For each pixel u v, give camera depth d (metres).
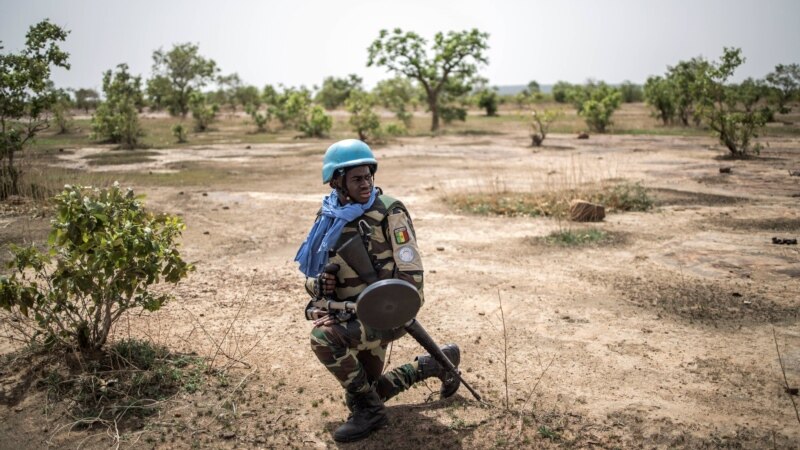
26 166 14.46
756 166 18.09
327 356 3.67
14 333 5.36
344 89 89.19
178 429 4.04
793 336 5.53
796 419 4.13
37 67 12.52
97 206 4.64
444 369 4.15
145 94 59.84
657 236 9.50
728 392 4.52
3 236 9.15
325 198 3.73
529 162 20.56
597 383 4.68
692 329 5.75
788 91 37.91
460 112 42.75
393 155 23.55
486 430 4.01
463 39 40.09
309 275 3.73
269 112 41.75
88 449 3.85
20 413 4.21
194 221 10.85
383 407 3.96
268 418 4.18
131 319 5.83
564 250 8.77
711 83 20.62
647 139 28.91
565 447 3.84
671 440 3.90
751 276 7.35
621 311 6.25
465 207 12.05
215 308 6.30
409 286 3.34
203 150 25.70
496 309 6.37
